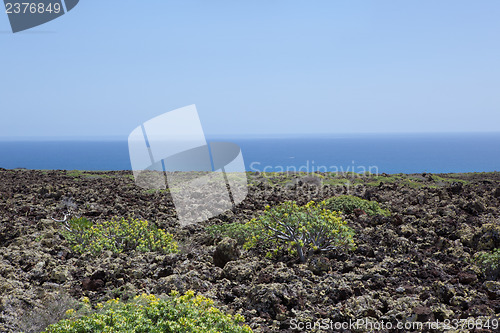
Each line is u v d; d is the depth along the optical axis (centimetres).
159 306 557
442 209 1197
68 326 513
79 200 1605
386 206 1330
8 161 16325
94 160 16762
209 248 1016
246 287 745
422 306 632
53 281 823
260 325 611
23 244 1027
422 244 931
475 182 1936
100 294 762
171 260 881
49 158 18700
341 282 727
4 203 1551
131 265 887
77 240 1064
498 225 957
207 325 530
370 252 878
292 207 960
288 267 835
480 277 755
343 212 1235
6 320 641
